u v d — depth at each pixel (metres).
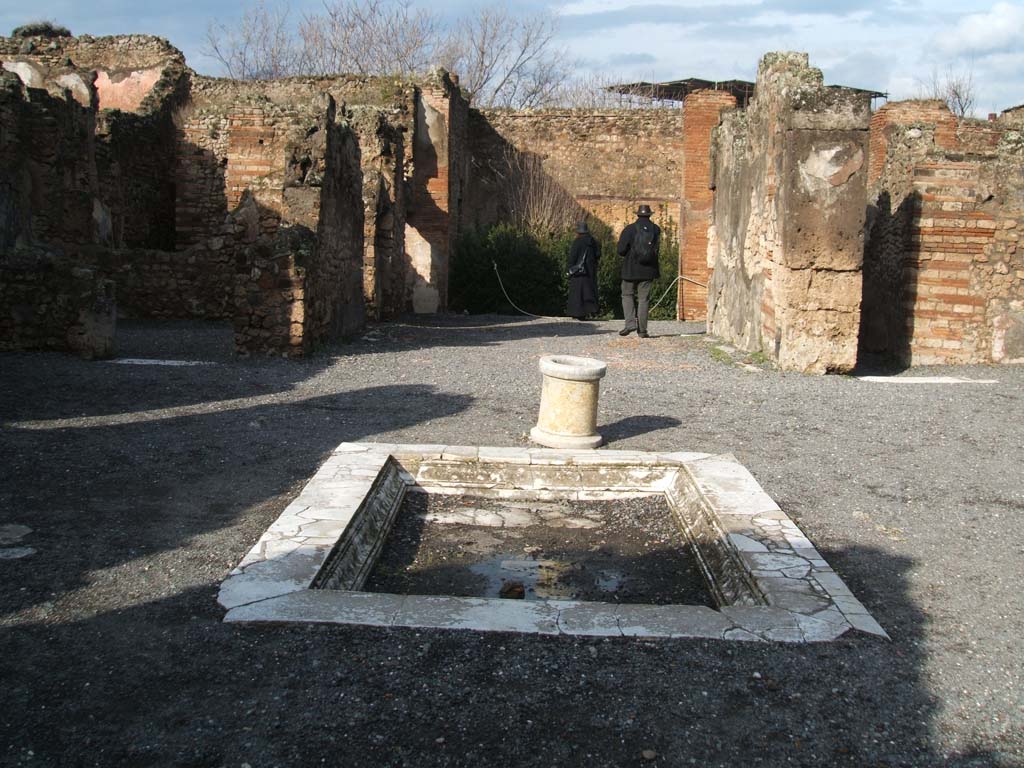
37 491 5.29
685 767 2.74
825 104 9.99
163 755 2.73
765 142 11.32
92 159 16.09
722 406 8.41
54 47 23.56
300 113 15.17
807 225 10.17
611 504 6.05
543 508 5.97
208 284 15.73
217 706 3.00
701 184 20.61
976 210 11.55
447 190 21.98
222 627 3.55
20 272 10.09
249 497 5.36
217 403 8.01
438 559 5.08
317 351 11.46
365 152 17.81
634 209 26.86
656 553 5.21
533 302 22.75
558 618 3.66
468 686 3.14
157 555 4.36
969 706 3.13
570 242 23.27
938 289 11.69
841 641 3.55
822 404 8.52
